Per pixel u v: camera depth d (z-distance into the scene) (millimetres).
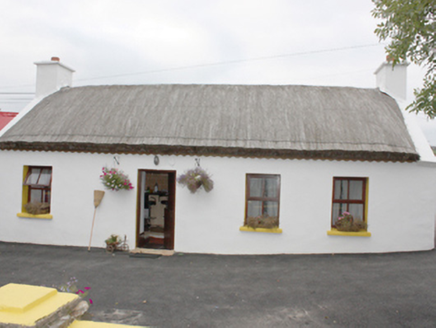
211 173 8703
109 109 10289
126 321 4957
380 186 8484
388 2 4359
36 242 9469
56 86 12031
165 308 5434
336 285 6367
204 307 5484
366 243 8508
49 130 9578
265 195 8820
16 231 9602
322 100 10352
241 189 8664
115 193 9047
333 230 8539
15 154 9625
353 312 5234
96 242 9133
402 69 10969
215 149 8547
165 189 12422
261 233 8648
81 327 2295
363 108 9898
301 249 8578
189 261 8031
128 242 8977
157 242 9750
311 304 5566
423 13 4160
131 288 6273
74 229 9250
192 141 8734
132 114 9953
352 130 8914
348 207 8789
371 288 6168
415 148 8641
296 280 6680
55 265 7605
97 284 6461
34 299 2170
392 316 5066
